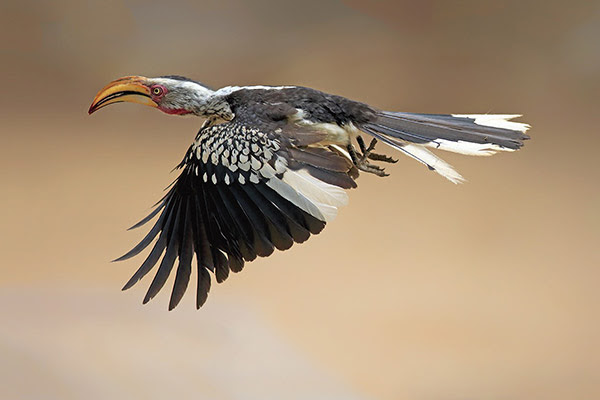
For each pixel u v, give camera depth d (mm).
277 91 9852
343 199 9695
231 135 9766
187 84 9883
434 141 9852
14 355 10812
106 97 9891
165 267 9766
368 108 9875
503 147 9844
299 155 9734
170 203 9797
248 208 9734
